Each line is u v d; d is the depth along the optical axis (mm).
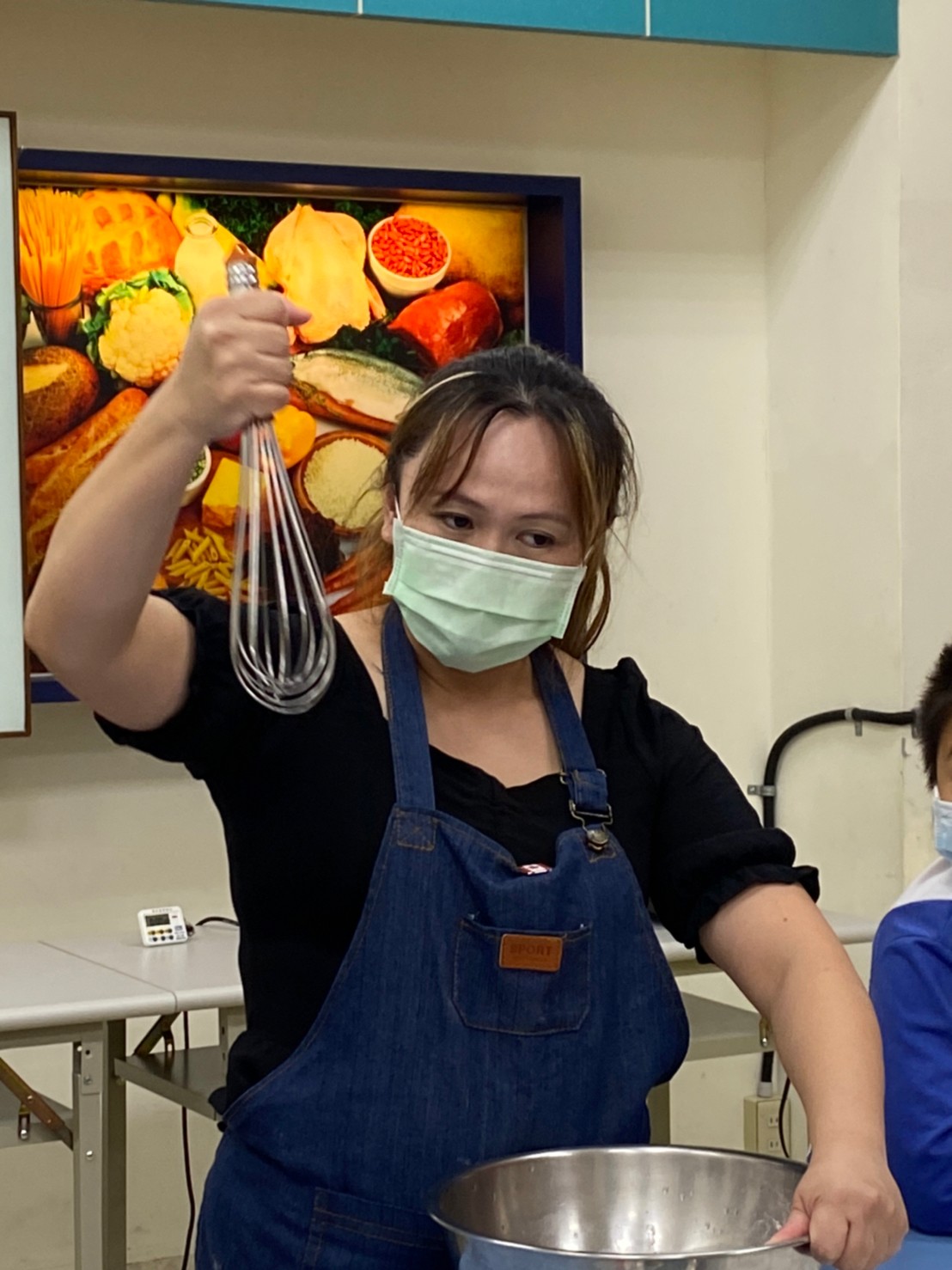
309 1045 1048
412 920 1059
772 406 3535
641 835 1181
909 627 3197
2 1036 2287
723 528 3523
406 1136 1039
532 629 1114
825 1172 966
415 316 3195
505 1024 1066
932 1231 1441
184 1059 2645
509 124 3320
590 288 3396
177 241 3037
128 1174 3145
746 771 3564
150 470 938
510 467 1078
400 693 1125
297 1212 1036
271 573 1207
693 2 3051
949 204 3209
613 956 1110
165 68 3068
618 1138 1105
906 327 3176
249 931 1107
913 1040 1495
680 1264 860
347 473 3135
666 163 3451
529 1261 862
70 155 2910
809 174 3404
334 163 3191
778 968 1122
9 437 2848
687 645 3502
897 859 3229
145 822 3107
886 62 3189
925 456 3201
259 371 933
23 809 3021
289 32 3148
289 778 1079
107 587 955
